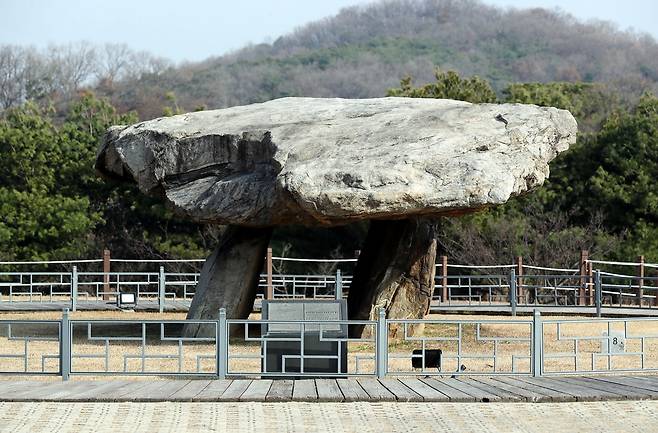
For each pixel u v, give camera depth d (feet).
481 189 45.68
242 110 58.18
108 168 60.08
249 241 56.95
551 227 103.71
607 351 44.21
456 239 102.06
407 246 55.42
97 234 109.29
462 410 33.99
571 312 72.33
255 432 30.91
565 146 53.06
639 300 75.05
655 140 102.94
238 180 52.11
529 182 50.65
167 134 55.31
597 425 31.89
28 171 107.96
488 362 48.34
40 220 105.29
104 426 31.63
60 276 96.27
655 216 102.53
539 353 40.91
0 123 116.78
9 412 33.47
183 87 233.14
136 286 96.27
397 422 32.27
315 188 44.98
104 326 65.05
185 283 76.59
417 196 45.14
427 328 62.13
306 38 324.39
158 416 33.01
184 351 51.34
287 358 40.70
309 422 32.22
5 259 103.45
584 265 77.56
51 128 119.44
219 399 35.27
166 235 109.19
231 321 40.14
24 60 219.41
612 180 103.19
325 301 41.83
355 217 46.39
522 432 31.01
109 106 131.64
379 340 40.11
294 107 57.47
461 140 48.06
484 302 83.56
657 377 40.96
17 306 75.46
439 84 109.70
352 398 35.35
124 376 41.60
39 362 47.37
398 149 47.09
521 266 80.28
